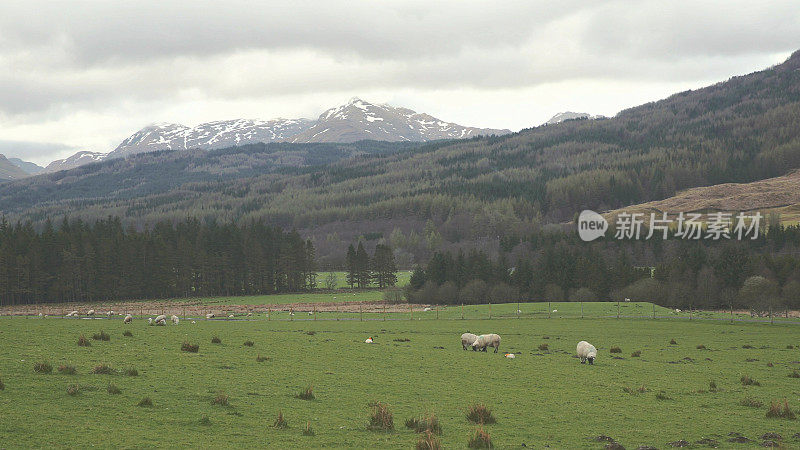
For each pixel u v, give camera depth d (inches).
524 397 1259.2
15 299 6279.5
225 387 1185.4
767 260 6190.9
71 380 1120.8
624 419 1068.5
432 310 4889.3
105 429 829.2
